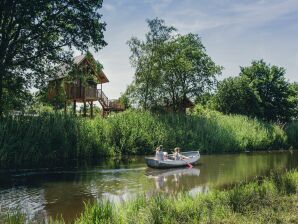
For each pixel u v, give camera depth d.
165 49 46.94
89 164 27.30
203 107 61.78
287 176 15.90
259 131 45.94
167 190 18.08
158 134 37.00
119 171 24.22
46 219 12.80
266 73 62.69
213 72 56.38
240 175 23.12
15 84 33.00
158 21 47.03
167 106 52.69
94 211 10.16
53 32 34.47
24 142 27.50
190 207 11.02
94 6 35.34
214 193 13.08
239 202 11.59
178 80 53.88
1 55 31.89
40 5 31.25
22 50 33.03
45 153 28.66
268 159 32.81
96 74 44.38
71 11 34.72
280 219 9.77
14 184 19.23
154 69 46.66
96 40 35.31
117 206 11.70
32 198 16.12
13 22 32.25
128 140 34.84
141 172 24.06
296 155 36.94
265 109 60.50
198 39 58.03
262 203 11.64
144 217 9.88
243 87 55.94
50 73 35.25
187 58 55.22
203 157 34.47
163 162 25.73
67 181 20.25
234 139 40.91
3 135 26.92
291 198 12.40
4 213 13.52
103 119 35.66
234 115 49.38
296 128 50.56
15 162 26.77
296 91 64.69
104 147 32.28
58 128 29.83
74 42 34.75
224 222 9.66
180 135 38.25
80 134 30.98
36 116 30.11
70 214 13.57
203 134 39.81
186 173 24.00
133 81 46.91
